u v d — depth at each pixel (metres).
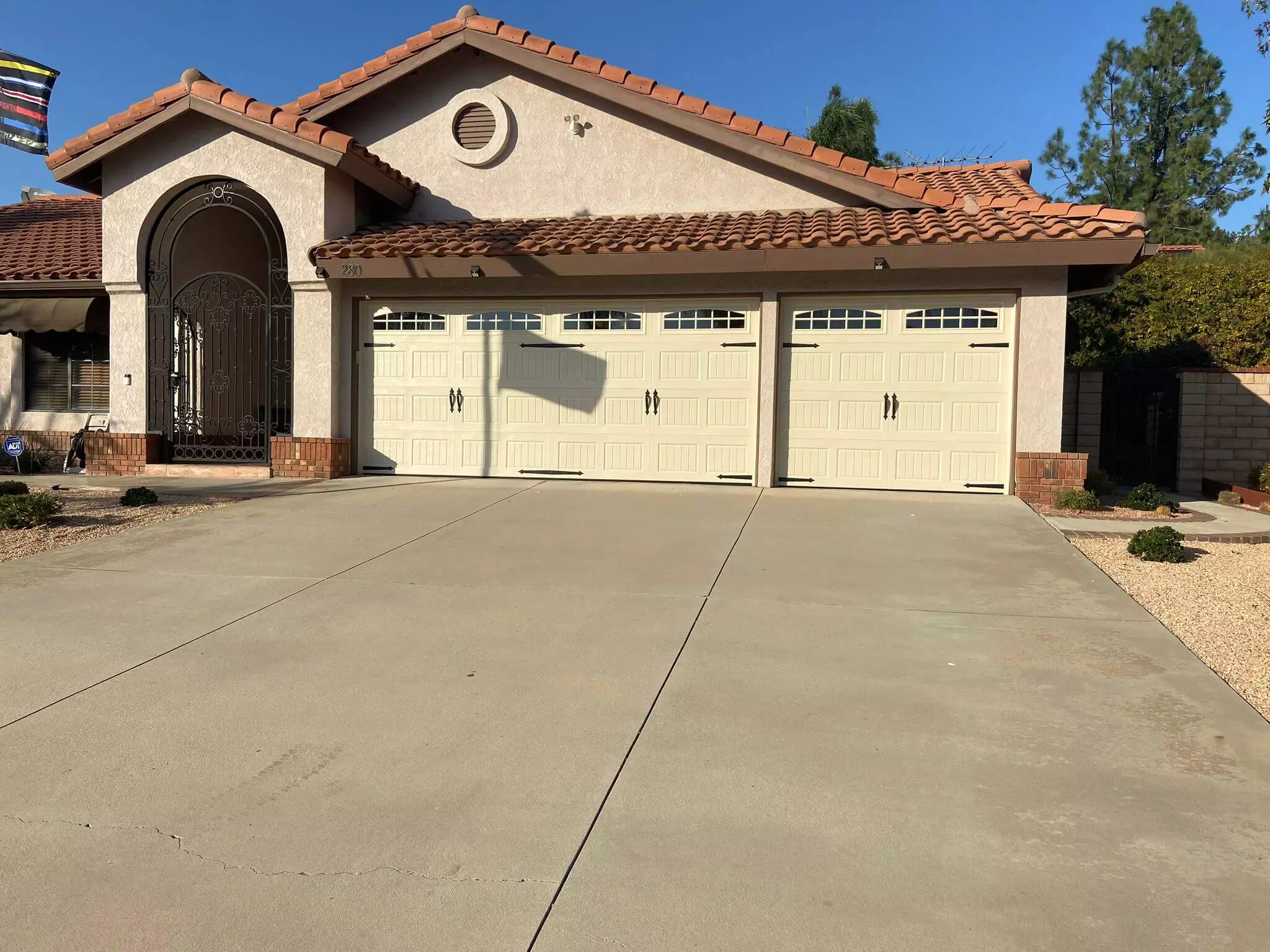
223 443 14.15
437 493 10.95
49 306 13.65
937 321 11.00
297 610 6.38
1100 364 15.52
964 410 10.98
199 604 6.50
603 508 9.95
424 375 12.44
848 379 11.26
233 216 15.06
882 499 10.53
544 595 6.71
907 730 4.41
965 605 6.45
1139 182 28.33
